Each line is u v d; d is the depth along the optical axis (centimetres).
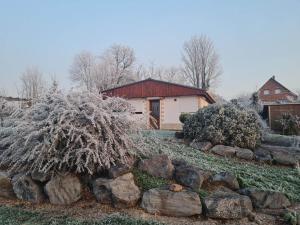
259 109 1814
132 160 485
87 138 439
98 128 451
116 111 513
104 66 4188
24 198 456
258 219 400
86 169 454
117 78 4178
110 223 373
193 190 429
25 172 471
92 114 452
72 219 387
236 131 712
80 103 480
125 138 477
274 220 402
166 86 1988
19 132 467
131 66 4456
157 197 411
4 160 501
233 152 680
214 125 726
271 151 696
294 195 476
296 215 399
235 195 423
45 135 436
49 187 445
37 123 445
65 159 425
